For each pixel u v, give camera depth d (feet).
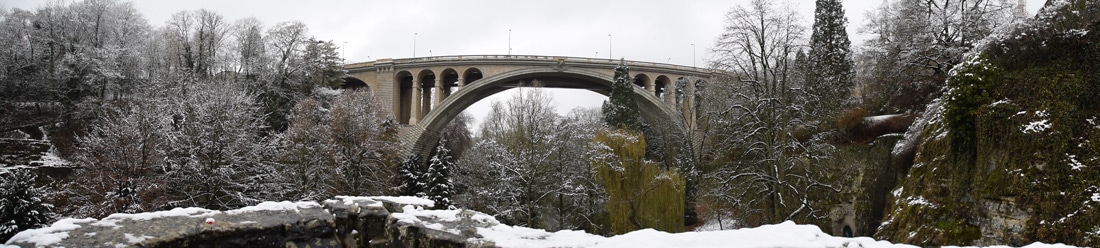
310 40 157.38
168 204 81.00
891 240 69.26
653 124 187.83
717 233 25.66
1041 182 53.93
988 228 57.26
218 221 27.61
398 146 130.62
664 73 205.57
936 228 62.64
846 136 100.32
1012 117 58.85
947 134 67.62
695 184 124.98
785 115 74.08
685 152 137.28
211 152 88.33
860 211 90.68
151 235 24.81
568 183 107.76
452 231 28.96
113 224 25.94
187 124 91.35
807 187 73.97
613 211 102.37
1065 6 66.85
